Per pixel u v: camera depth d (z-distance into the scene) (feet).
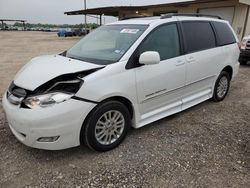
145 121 11.75
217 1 47.96
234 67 17.08
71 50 13.08
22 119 8.86
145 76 11.00
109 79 9.80
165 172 9.14
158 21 12.09
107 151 10.45
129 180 8.71
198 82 14.25
